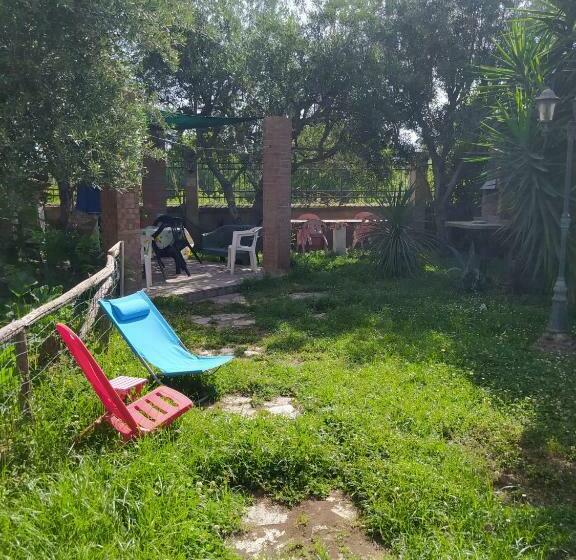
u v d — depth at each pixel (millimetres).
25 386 3865
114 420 4020
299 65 14039
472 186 16156
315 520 3385
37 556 2633
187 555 2850
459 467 3859
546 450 4273
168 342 5656
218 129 15664
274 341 7082
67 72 6672
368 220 14141
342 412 4641
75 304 6230
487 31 13375
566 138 8008
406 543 3072
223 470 3725
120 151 7457
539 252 8148
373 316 8297
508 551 2951
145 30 7453
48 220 12039
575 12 8008
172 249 11375
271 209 11617
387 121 14219
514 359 6336
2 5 6117
